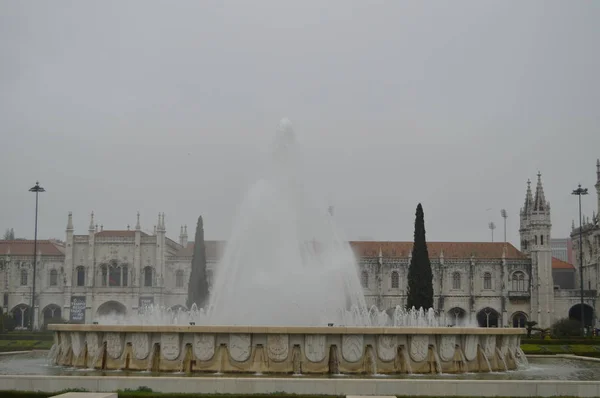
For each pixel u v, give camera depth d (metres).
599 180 136.75
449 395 34.56
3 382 35.66
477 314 136.12
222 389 34.91
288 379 35.03
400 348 41.66
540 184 136.88
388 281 135.25
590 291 135.88
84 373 41.09
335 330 40.56
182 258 135.12
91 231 134.50
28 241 142.00
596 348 79.94
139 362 42.00
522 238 148.62
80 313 132.50
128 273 133.88
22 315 134.88
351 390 34.66
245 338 40.44
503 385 34.78
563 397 34.34
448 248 139.00
